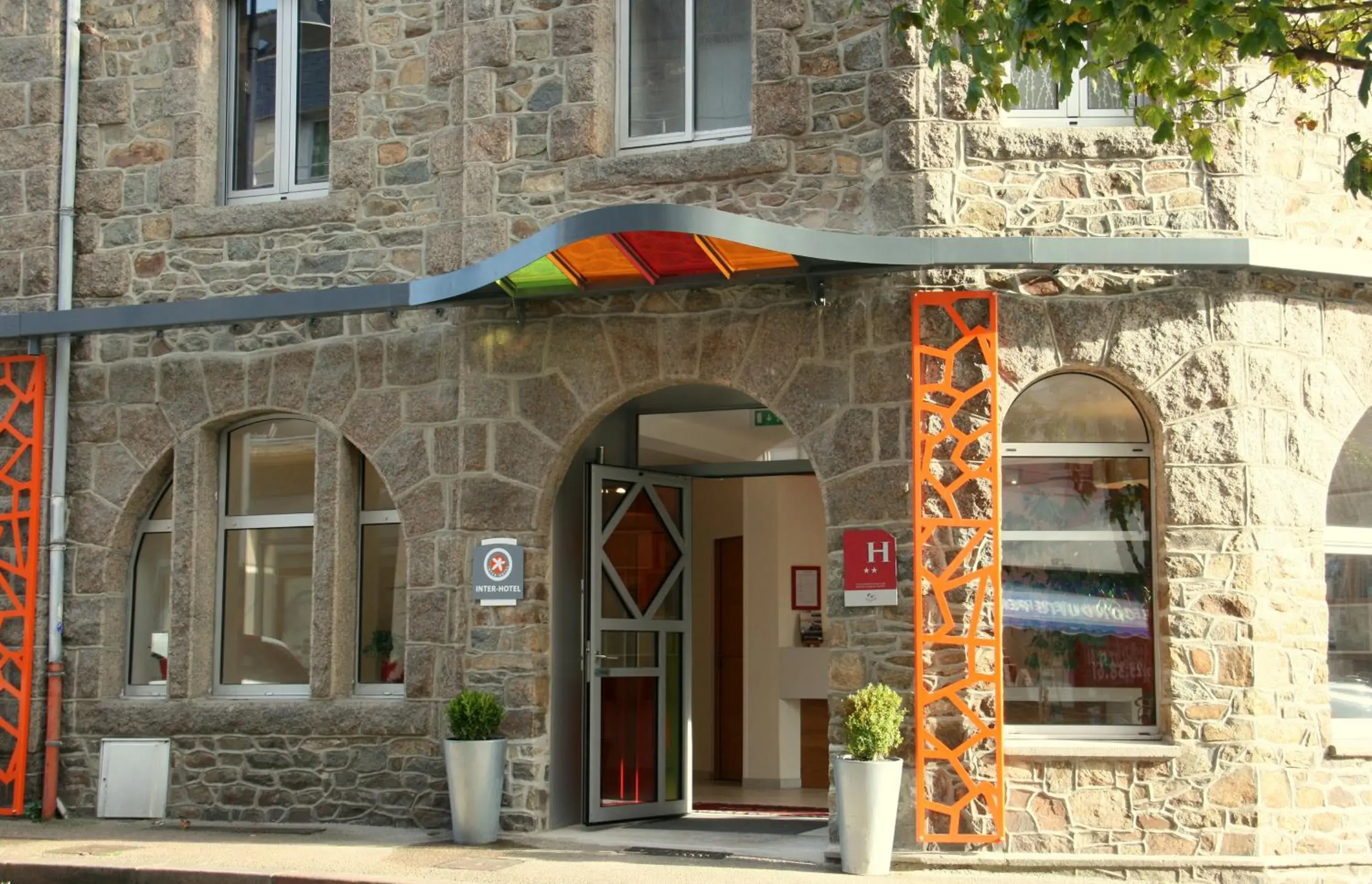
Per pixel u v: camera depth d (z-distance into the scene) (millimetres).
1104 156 10492
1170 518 10250
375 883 9320
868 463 10391
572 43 11375
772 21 10844
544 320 11359
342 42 12141
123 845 10812
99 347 12570
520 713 11156
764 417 13070
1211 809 9977
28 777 12281
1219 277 10391
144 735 12109
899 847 10062
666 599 12469
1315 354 10586
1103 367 10359
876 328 10453
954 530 10172
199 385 12297
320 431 11969
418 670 11484
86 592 12406
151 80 12648
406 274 11797
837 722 10266
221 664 12422
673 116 11539
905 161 10422
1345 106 10906
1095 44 8195
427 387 11664
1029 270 10375
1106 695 10438
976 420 10219
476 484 11430
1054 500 10594
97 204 12648
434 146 11828
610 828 11641
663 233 9641
